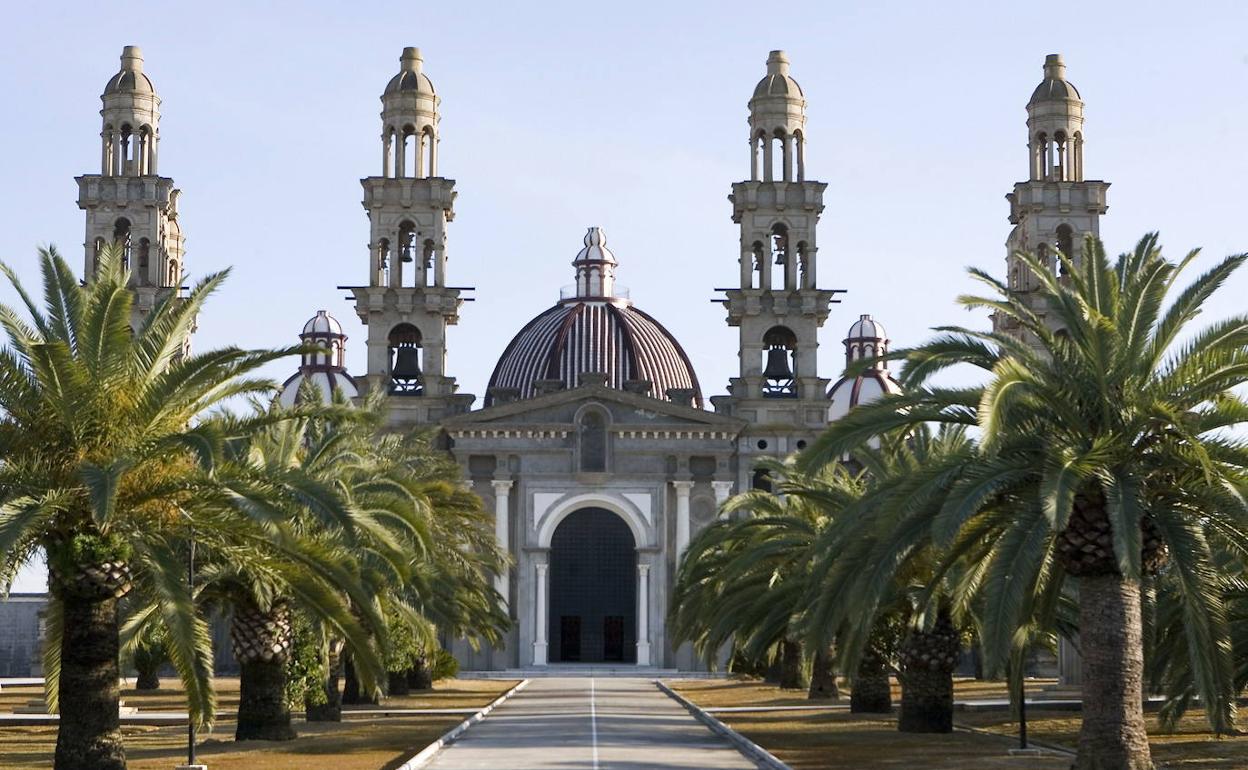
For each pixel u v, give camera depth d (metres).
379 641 42.03
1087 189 121.88
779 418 122.00
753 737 51.91
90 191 120.25
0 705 76.19
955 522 34.81
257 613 52.09
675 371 139.00
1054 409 36.66
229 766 43.31
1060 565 41.44
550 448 120.38
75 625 36.69
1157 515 36.41
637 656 120.00
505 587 119.62
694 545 75.50
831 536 39.09
